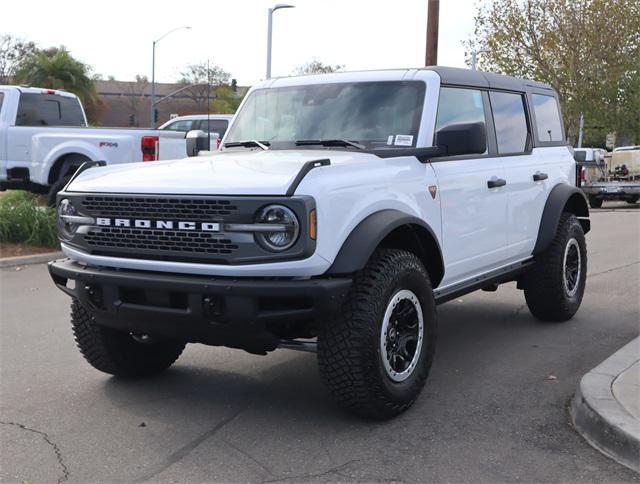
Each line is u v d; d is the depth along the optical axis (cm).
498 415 467
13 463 403
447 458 404
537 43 3206
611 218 1997
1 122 1384
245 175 428
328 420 461
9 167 1355
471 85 587
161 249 432
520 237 636
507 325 712
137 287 432
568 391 513
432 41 1947
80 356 612
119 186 447
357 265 415
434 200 510
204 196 414
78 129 1277
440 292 538
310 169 416
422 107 529
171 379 548
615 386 464
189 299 416
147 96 7244
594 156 2434
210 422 460
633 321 721
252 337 418
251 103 605
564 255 690
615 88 3259
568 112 3266
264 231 403
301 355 610
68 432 446
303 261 402
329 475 384
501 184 591
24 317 757
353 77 568
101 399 504
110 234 452
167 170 470
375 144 527
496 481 377
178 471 392
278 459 405
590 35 3139
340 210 421
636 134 3534
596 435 420
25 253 1112
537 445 420
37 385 535
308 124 561
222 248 412
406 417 464
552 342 645
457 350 621
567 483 374
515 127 655
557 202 680
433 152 508
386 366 441
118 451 418
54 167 1295
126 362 526
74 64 4347
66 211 480
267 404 492
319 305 403
